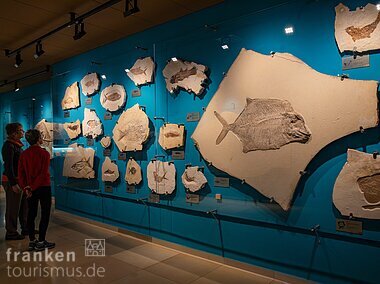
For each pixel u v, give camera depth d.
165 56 3.22
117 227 3.87
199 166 2.91
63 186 4.84
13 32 3.63
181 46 3.05
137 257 2.97
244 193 2.59
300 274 2.30
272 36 2.41
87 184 4.32
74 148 4.53
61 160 4.86
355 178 1.98
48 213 3.23
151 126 3.40
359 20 1.98
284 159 2.30
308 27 2.23
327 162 2.15
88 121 4.21
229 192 2.69
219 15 2.80
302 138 2.20
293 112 2.25
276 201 2.35
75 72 4.49
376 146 1.95
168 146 3.12
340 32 2.05
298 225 2.29
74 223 4.32
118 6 2.92
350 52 2.04
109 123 3.94
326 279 2.17
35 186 3.13
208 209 2.84
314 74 2.16
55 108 4.96
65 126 4.70
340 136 2.05
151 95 3.39
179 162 3.10
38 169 3.15
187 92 3.00
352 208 1.99
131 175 3.59
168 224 3.26
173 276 2.52
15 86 5.82
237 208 2.63
